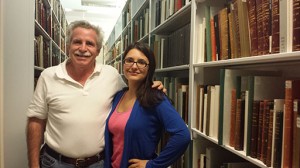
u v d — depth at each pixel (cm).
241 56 117
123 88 164
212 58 146
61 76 152
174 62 216
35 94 159
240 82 121
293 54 81
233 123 124
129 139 135
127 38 457
